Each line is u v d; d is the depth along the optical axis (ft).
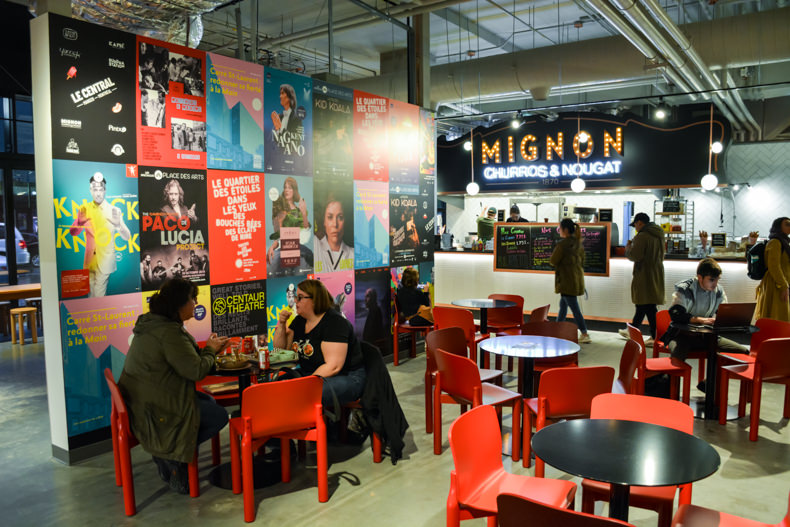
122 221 13.80
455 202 49.78
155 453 10.71
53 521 10.35
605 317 28.58
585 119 34.99
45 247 12.90
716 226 43.70
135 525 10.17
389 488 11.56
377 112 21.76
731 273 25.49
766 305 19.83
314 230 19.21
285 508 10.71
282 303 18.11
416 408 16.61
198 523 10.20
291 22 30.27
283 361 12.27
